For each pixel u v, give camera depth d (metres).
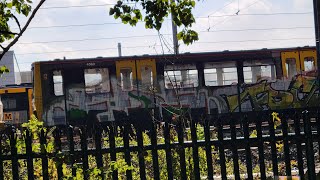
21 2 5.42
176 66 22.92
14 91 25.08
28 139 5.81
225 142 6.24
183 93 22.84
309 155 6.38
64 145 7.96
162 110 22.52
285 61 23.83
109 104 22.67
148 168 7.96
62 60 22.59
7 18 5.39
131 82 22.84
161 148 6.14
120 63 22.91
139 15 5.47
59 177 5.82
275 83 23.69
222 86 23.36
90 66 22.73
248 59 23.66
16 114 24.92
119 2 5.40
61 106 22.38
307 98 23.69
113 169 5.89
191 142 6.21
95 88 22.70
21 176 7.16
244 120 6.34
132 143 8.12
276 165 6.39
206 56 23.33
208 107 23.11
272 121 6.36
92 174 5.80
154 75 22.81
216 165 10.13
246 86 23.52
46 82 22.41
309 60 23.92
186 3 5.49
